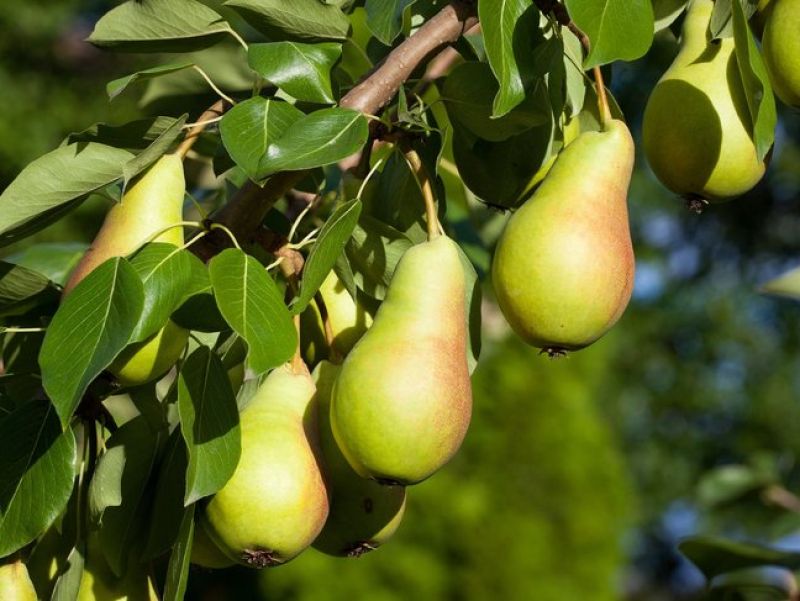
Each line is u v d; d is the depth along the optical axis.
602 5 0.99
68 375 0.94
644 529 6.70
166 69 1.06
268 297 0.96
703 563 1.40
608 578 3.33
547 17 1.06
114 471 1.03
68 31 4.68
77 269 1.03
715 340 6.65
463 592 3.11
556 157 1.06
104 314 0.95
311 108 1.10
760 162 1.00
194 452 0.96
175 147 1.07
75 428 1.10
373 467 0.97
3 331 1.04
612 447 3.54
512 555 3.15
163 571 1.09
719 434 6.63
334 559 3.09
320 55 1.05
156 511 1.03
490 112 1.07
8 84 4.45
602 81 1.07
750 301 6.72
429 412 0.97
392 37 1.04
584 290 0.98
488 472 3.22
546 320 0.99
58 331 0.95
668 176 1.06
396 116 1.10
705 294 6.71
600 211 1.00
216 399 0.97
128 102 4.60
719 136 1.04
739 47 1.00
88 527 1.05
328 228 0.98
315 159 0.99
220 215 1.05
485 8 0.99
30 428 1.01
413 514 3.12
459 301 1.00
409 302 0.99
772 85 1.06
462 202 1.45
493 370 3.29
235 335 1.07
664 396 6.65
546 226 0.99
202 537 1.05
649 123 1.06
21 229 1.06
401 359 0.97
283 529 0.98
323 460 1.01
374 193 1.12
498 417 3.26
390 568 3.08
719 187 1.05
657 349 6.72
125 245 1.02
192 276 0.98
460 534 3.12
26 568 1.05
